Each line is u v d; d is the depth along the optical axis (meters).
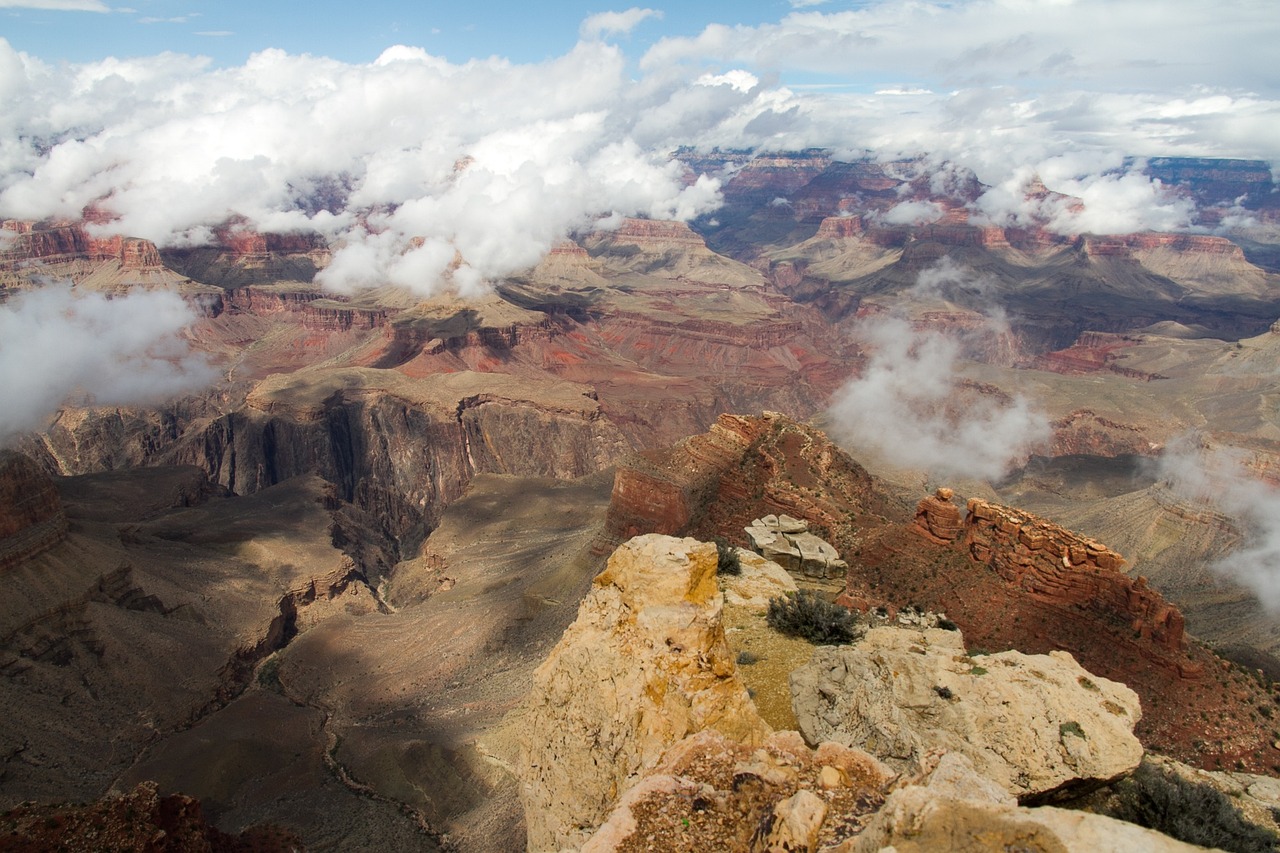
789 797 19.00
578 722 25.89
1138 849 14.63
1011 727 26.52
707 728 23.38
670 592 26.67
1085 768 25.22
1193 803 24.61
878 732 26.58
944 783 18.30
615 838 18.86
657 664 24.97
